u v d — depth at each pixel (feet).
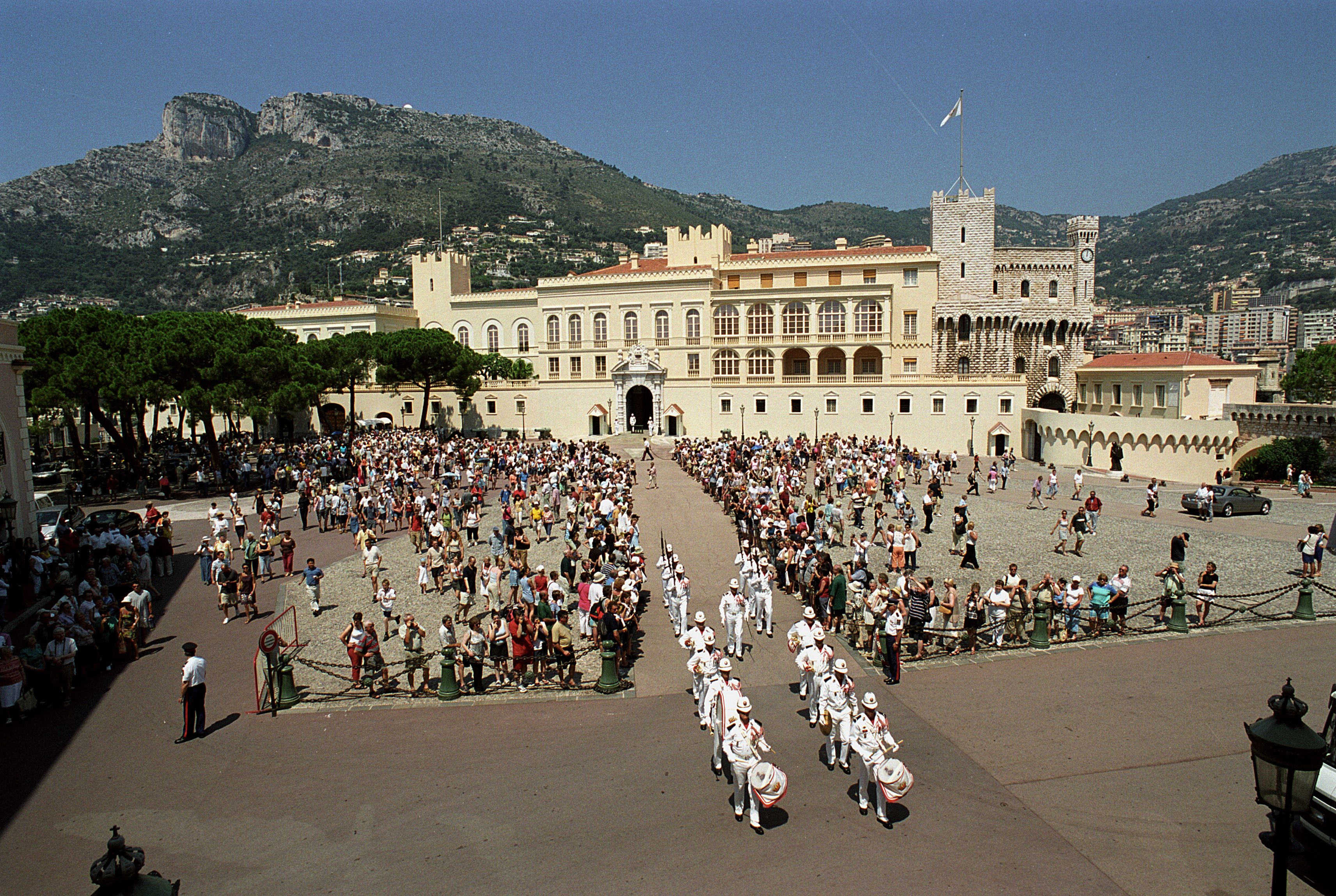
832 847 44.78
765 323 288.92
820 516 130.93
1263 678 68.90
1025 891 40.57
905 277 290.35
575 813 49.24
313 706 68.80
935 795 50.26
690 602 96.89
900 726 60.59
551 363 316.81
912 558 110.01
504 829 47.55
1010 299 292.81
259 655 70.28
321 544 133.39
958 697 66.03
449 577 107.96
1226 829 46.24
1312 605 92.79
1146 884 41.24
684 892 40.86
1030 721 60.95
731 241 382.42
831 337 281.95
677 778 53.42
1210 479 211.82
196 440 271.49
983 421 264.11
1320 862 42.45
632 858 44.14
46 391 165.37
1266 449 222.28
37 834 48.32
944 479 187.01
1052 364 312.71
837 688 54.08
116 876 26.40
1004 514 151.02
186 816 50.08
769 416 285.84
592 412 307.37
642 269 322.34
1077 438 234.99
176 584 109.60
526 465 184.34
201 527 146.61
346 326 344.49
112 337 183.21
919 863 43.04
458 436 286.46
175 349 176.04
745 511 125.08
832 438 245.04
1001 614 78.54
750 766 46.37
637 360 295.28
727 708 48.67
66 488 186.29
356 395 335.26
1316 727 59.72
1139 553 120.26
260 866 44.37
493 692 71.10
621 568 93.66
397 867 43.96
